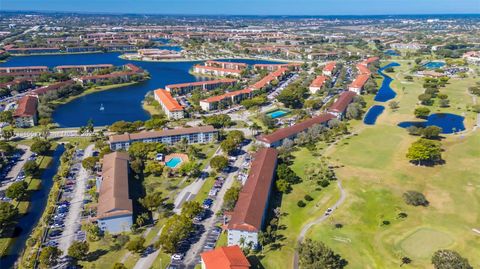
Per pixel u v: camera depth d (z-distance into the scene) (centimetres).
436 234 15688
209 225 16500
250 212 15625
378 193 18838
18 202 18650
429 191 19112
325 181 19825
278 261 14125
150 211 17562
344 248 14800
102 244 15188
